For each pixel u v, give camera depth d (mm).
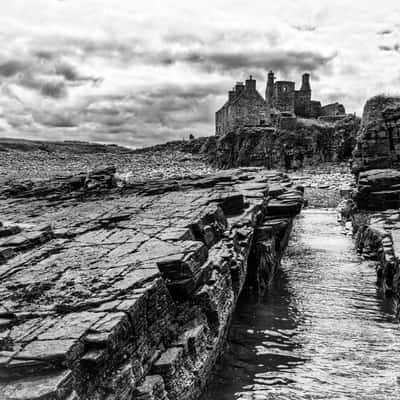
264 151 96750
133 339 10234
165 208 21484
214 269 15438
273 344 16438
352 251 31641
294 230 40438
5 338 9180
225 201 22578
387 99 43781
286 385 13453
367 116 44625
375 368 14586
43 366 8328
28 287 11867
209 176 34375
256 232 23094
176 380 10945
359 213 36594
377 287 23328
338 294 22344
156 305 11641
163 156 121125
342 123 96875
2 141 135000
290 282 24406
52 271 13133
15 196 30828
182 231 16594
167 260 13172
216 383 13445
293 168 93312
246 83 109875
